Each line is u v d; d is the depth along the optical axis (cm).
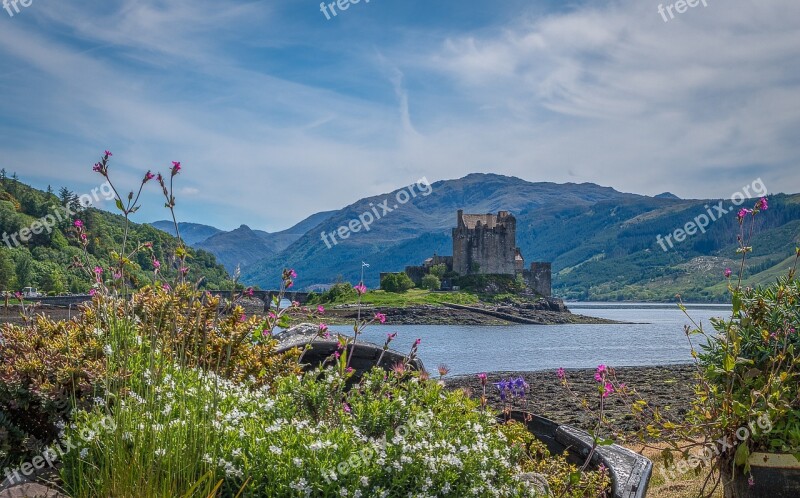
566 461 830
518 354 7100
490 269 18088
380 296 16075
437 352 7262
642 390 2928
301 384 670
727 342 767
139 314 718
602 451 785
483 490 564
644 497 681
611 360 6406
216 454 505
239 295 834
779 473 711
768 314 765
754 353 763
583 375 3803
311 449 509
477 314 15012
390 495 522
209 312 792
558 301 17562
